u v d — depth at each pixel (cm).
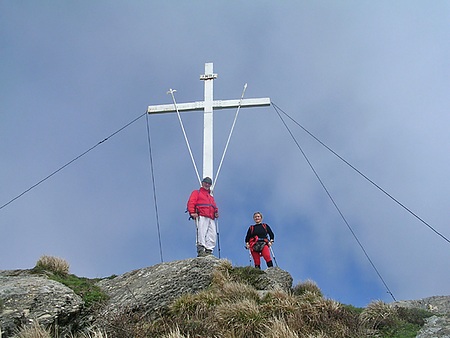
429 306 1046
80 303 991
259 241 1392
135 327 935
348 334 909
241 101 1694
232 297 1063
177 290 1116
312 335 874
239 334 900
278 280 1244
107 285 1185
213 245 1429
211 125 1661
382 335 923
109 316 992
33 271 1180
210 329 906
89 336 886
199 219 1427
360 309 1057
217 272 1195
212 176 1568
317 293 1177
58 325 918
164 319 976
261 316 945
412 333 919
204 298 1057
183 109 1705
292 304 994
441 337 873
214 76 1734
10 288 961
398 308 1002
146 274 1198
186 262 1216
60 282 1131
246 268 1266
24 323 879
